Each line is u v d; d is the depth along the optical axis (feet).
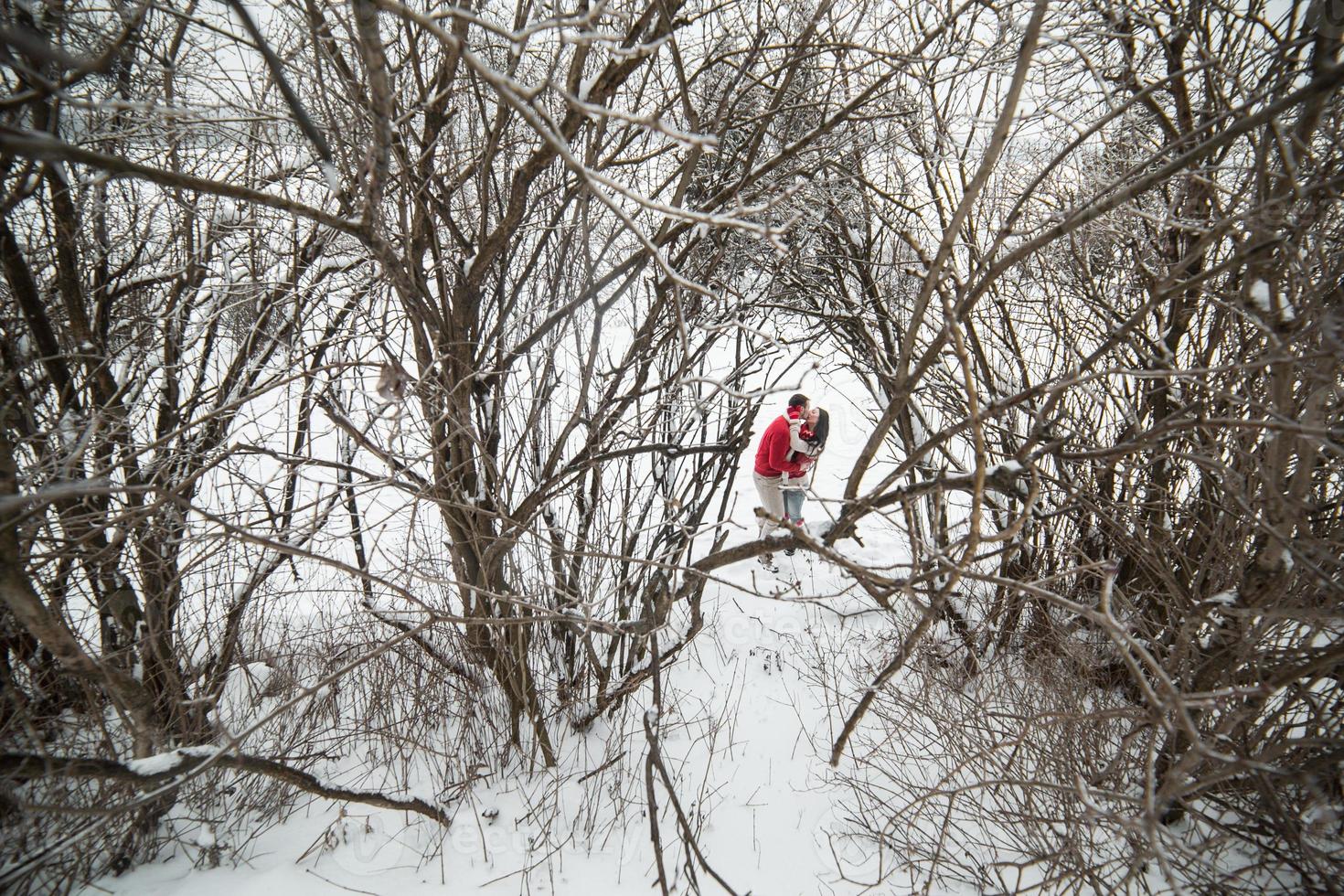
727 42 12.19
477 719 15.61
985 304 15.31
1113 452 8.14
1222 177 12.02
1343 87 8.03
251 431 19.31
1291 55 9.76
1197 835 12.22
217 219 12.30
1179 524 13.70
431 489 10.67
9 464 8.45
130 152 12.10
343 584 17.95
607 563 15.38
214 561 13.87
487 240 10.67
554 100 11.42
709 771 14.98
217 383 14.67
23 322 11.70
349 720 15.69
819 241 15.99
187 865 13.16
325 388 12.85
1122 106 7.26
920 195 15.71
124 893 12.41
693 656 18.17
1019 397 7.77
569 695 15.97
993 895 12.16
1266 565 9.41
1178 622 12.34
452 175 11.59
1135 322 7.70
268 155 12.74
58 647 9.48
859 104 10.14
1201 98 12.21
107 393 12.69
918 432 17.49
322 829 13.96
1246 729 11.42
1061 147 13.39
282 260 12.99
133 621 12.98
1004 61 11.23
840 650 17.75
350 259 13.08
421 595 16.72
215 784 13.69
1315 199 8.70
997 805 13.04
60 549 11.23
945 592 8.88
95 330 12.80
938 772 14.26
